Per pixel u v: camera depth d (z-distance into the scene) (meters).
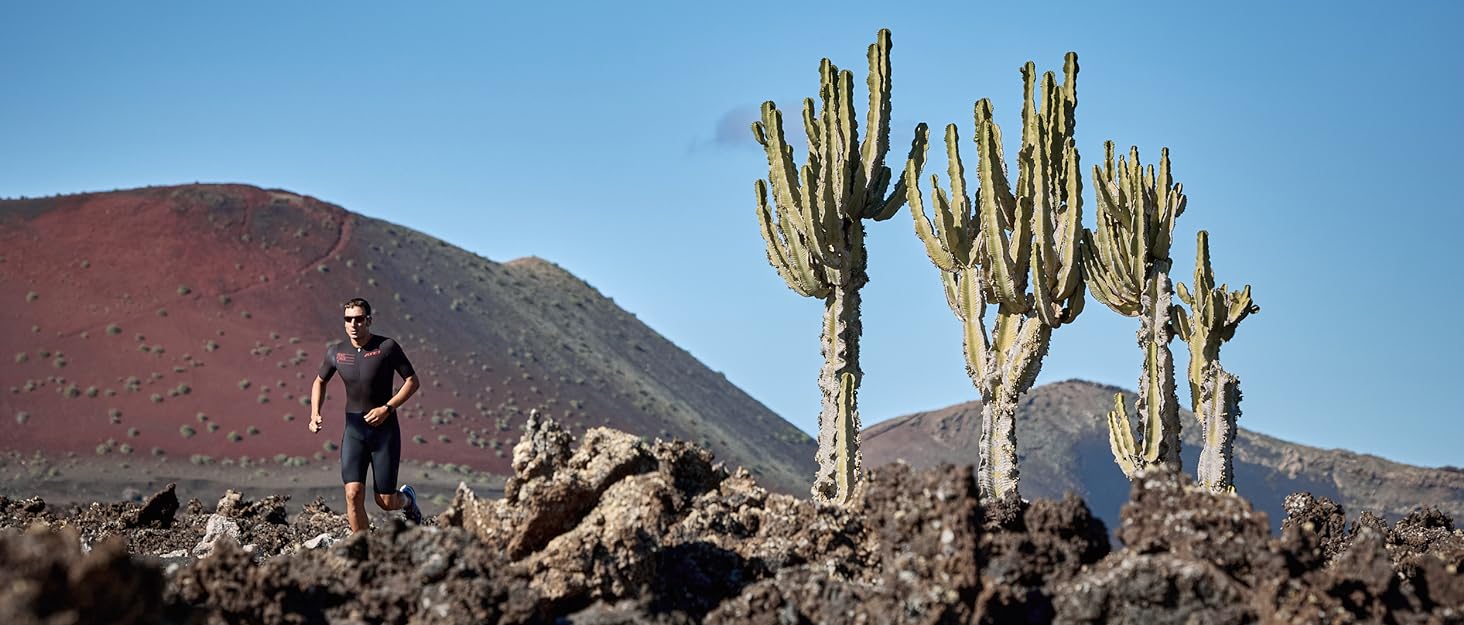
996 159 13.00
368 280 115.81
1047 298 12.78
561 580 6.66
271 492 80.81
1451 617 6.49
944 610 6.15
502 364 113.25
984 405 13.27
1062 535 6.86
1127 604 6.24
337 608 6.34
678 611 6.78
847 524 7.55
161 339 98.12
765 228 14.50
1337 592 6.33
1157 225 14.39
